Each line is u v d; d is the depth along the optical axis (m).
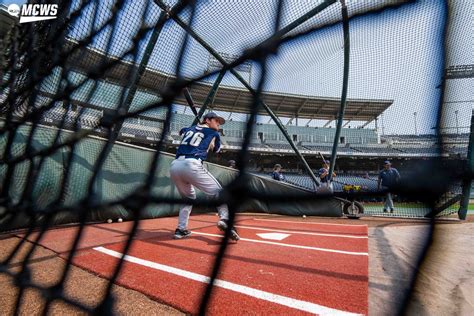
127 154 4.61
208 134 3.26
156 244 3.02
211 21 2.96
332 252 2.73
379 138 24.52
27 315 1.42
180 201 3.34
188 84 2.62
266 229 4.28
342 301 1.57
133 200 3.49
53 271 2.07
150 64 2.98
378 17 2.72
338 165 24.67
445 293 1.59
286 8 2.31
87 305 1.52
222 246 1.73
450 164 2.01
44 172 3.72
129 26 2.71
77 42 2.94
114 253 2.60
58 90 3.13
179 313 1.45
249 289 1.76
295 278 1.96
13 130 3.60
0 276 1.96
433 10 1.94
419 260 1.98
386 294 1.63
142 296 1.66
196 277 1.97
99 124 3.15
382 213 6.17
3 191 3.47
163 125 3.05
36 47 3.48
